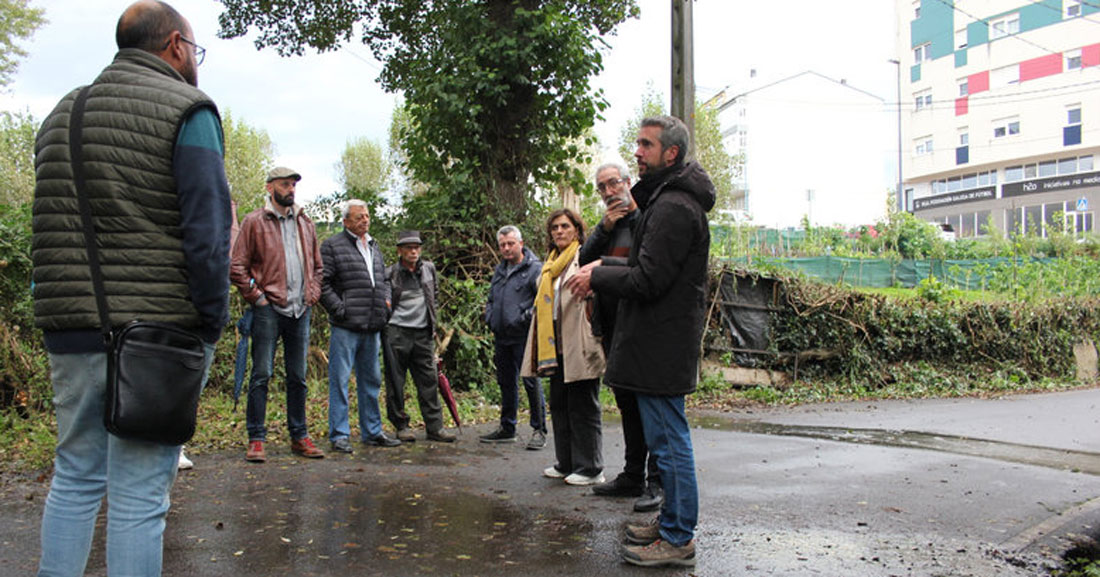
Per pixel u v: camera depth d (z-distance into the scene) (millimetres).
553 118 10945
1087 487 5270
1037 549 3893
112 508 2357
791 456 6305
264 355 5695
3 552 3551
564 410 5297
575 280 3545
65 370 2416
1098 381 14672
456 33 10789
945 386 12367
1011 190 46812
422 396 6906
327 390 8844
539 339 5199
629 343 3498
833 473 5629
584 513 4391
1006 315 13867
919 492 5051
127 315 2293
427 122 10719
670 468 3494
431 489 4930
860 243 26344
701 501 4746
